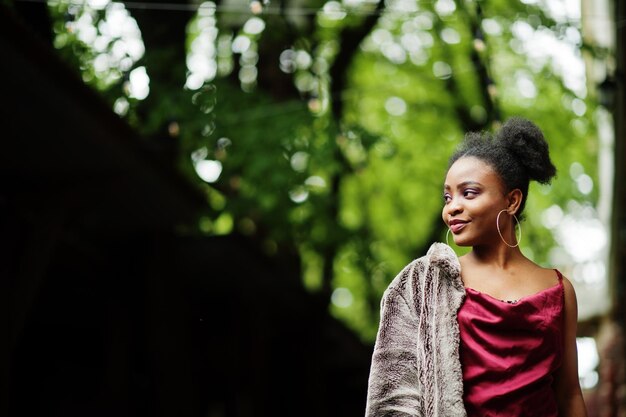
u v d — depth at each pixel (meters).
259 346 15.30
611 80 10.05
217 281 14.26
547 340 3.08
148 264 12.20
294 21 15.20
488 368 3.06
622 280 10.46
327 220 14.77
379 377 3.21
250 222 15.55
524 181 3.23
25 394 11.90
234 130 13.80
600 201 10.92
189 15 13.06
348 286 22.30
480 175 3.19
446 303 3.14
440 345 3.10
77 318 12.42
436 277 3.18
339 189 16.11
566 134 18.36
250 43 14.93
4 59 7.45
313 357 17.39
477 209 3.17
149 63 12.93
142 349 12.27
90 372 12.57
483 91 15.88
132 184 10.36
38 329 12.21
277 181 13.69
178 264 13.02
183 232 12.93
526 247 20.23
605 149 10.92
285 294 15.40
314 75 16.11
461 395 3.05
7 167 9.75
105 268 12.07
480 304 3.11
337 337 18.08
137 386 12.25
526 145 3.21
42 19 10.97
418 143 20.31
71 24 11.20
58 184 9.88
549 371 3.08
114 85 12.16
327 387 20.05
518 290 3.15
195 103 13.25
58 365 12.39
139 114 13.06
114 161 9.68
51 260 11.00
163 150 12.52
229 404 15.30
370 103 20.52
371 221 21.00
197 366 14.99
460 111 18.69
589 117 13.88
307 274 20.92
